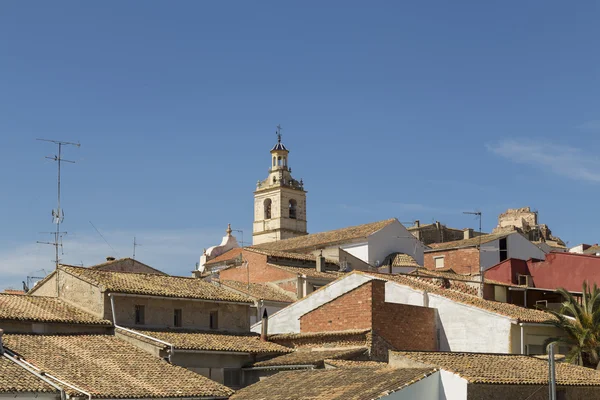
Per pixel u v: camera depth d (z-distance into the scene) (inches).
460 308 1796.3
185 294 1886.1
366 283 1745.8
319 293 1994.3
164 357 1674.5
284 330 2028.8
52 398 1363.2
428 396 1315.2
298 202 5285.4
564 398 1430.9
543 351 1780.3
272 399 1417.3
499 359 1514.5
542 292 2212.1
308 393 1392.7
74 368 1488.7
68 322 1707.7
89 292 1817.2
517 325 1734.7
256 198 5334.6
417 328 1791.3
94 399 1375.5
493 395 1327.5
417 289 1866.4
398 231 3260.3
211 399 1517.0
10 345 1536.7
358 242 3196.4
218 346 1747.0
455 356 1471.5
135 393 1430.9
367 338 1711.4
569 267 2374.5
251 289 2588.6
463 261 3115.2
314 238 3420.3
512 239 3282.5
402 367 1418.6
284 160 5349.4
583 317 1771.7
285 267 2763.3
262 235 5226.4
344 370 1485.0
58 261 2063.2
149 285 1894.7
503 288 2151.8
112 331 1766.7
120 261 2566.4
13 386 1328.7
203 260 3604.8
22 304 1756.9
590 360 1761.8
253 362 1782.7
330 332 1784.0
